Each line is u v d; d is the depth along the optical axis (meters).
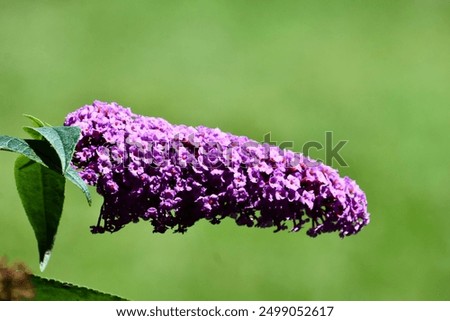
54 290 0.77
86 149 0.81
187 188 0.81
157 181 0.81
